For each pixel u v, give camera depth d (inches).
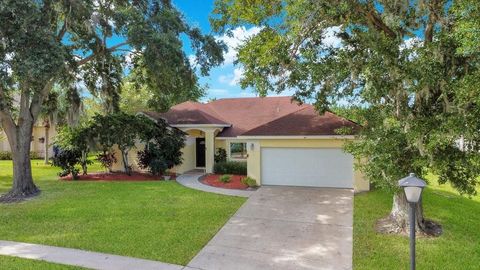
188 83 661.9
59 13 548.1
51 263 305.4
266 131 692.1
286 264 325.1
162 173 814.5
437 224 432.5
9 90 610.9
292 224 438.9
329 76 401.1
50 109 791.7
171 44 563.2
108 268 299.6
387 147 347.6
